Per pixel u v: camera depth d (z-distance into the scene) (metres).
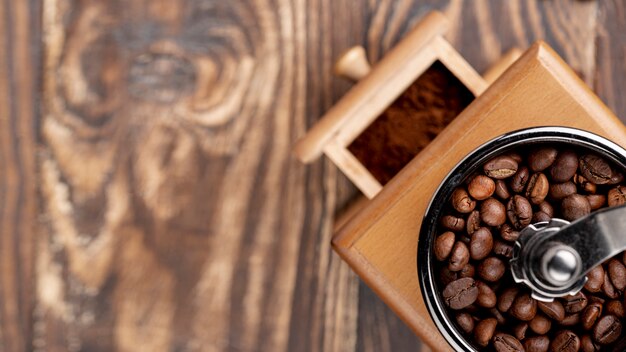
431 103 0.50
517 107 0.45
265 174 0.56
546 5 0.56
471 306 0.41
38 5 0.56
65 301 0.56
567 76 0.45
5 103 0.56
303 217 0.56
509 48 0.56
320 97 0.56
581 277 0.39
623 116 0.56
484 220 0.41
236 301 0.56
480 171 0.41
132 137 0.56
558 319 0.40
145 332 0.56
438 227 0.41
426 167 0.45
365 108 0.49
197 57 0.56
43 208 0.56
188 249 0.56
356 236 0.45
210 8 0.56
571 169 0.41
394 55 0.49
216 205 0.56
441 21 0.49
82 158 0.56
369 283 0.46
